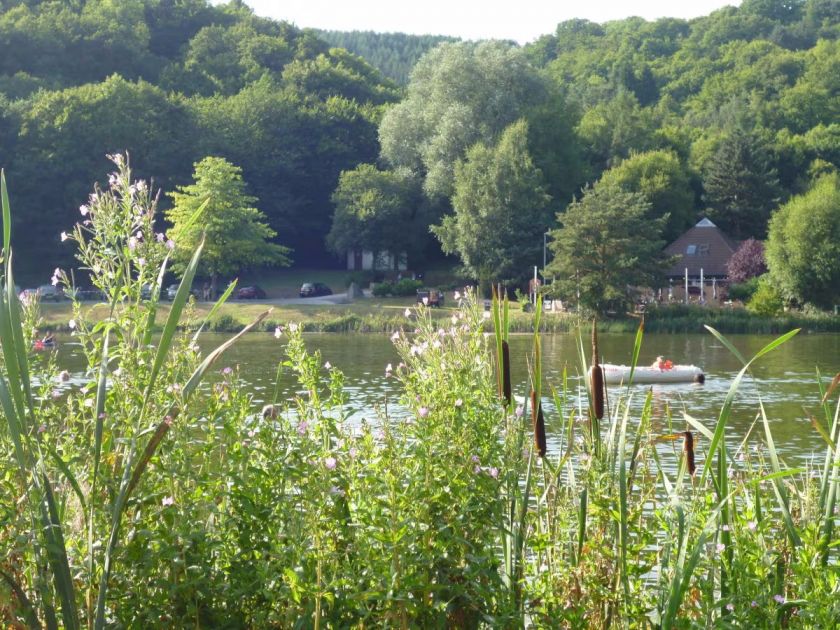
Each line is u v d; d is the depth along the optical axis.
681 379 33.91
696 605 5.17
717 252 87.81
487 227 75.50
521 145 77.12
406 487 4.48
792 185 106.19
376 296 80.75
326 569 4.47
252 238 76.38
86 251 4.54
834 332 61.44
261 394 23.20
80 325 4.63
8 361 3.88
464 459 4.78
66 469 4.04
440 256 97.81
